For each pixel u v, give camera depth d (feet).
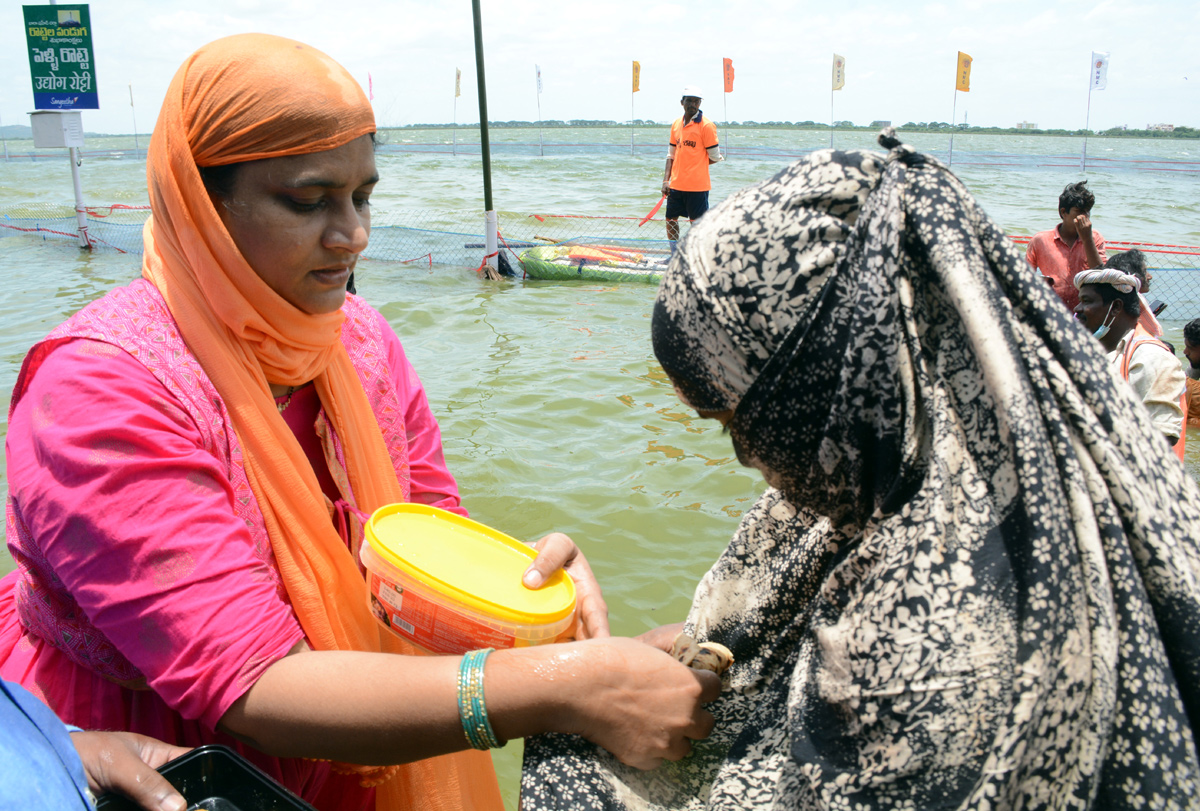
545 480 16.70
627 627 12.26
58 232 43.68
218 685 4.41
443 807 6.16
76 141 40.45
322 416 6.02
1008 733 3.08
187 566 4.45
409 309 30.37
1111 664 3.06
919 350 3.33
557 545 5.41
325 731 4.36
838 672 3.47
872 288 3.26
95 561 4.46
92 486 4.42
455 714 4.27
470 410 20.27
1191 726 3.20
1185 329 21.47
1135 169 136.98
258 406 5.26
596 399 21.16
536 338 26.99
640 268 36.37
